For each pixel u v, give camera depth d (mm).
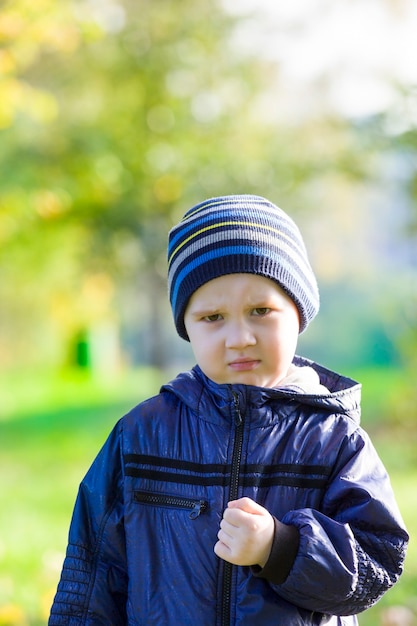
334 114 13070
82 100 13148
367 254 23125
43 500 7766
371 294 22828
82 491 2451
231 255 2301
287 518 2170
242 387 2281
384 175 12461
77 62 12766
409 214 11227
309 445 2291
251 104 13258
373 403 12820
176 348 22906
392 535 2217
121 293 22250
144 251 13984
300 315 2416
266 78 13195
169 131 13117
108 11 11789
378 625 4316
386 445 9773
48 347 27703
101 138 12398
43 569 5324
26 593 4941
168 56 12891
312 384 2395
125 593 2402
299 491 2264
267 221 2389
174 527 2277
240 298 2291
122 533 2379
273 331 2305
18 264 17141
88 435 11750
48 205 9375
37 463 9859
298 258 2404
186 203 13422
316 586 2090
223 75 13031
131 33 12844
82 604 2383
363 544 2189
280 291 2338
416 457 8977
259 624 2168
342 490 2227
